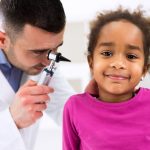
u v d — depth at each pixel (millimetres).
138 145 835
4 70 1094
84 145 895
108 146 849
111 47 839
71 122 929
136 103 857
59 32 906
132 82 843
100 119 868
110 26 857
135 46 836
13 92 1065
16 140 972
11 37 964
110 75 836
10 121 968
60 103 1194
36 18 887
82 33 1648
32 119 959
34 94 927
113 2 1509
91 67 920
